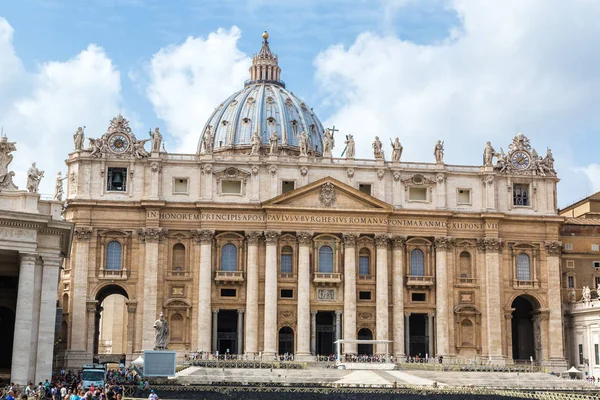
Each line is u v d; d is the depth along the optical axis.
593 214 132.62
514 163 119.50
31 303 58.81
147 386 75.44
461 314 114.25
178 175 112.38
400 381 86.69
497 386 86.75
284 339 113.00
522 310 122.81
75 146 111.69
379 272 112.75
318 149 192.00
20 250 58.72
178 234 111.19
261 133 182.62
